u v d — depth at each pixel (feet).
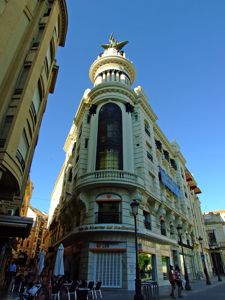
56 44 53.88
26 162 39.63
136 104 89.20
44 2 47.47
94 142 75.82
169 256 76.18
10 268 53.31
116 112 80.64
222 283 75.87
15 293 39.42
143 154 76.02
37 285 29.53
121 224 58.23
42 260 50.67
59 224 101.30
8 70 33.50
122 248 56.59
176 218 93.91
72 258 66.13
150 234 64.08
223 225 170.60
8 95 32.19
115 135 75.05
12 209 47.65
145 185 70.38
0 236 44.42
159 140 105.50
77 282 37.47
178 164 121.29
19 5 36.88
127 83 96.84
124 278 53.31
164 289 56.03
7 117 31.71
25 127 36.42
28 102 35.04
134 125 83.82
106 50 112.68
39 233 219.61
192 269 99.25
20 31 37.45
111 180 62.64
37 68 38.86
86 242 59.06
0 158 28.02
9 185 34.30
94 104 84.79
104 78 95.40
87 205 63.52
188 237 106.01
